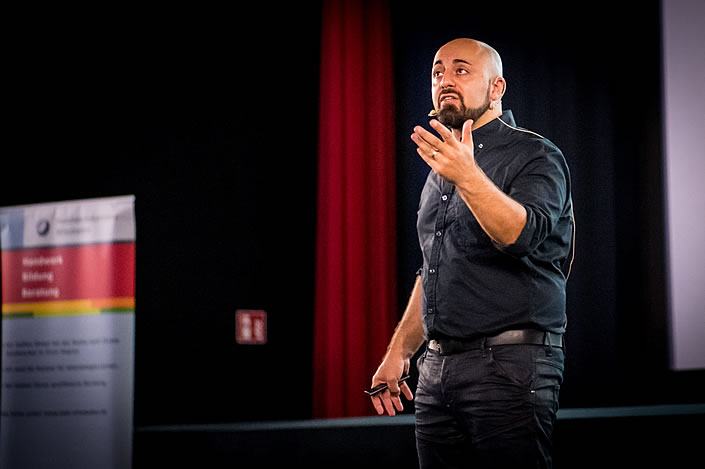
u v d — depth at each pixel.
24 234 5.84
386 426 5.40
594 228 6.75
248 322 7.07
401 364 3.63
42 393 5.66
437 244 3.30
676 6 6.38
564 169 3.23
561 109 6.84
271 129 7.32
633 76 6.81
